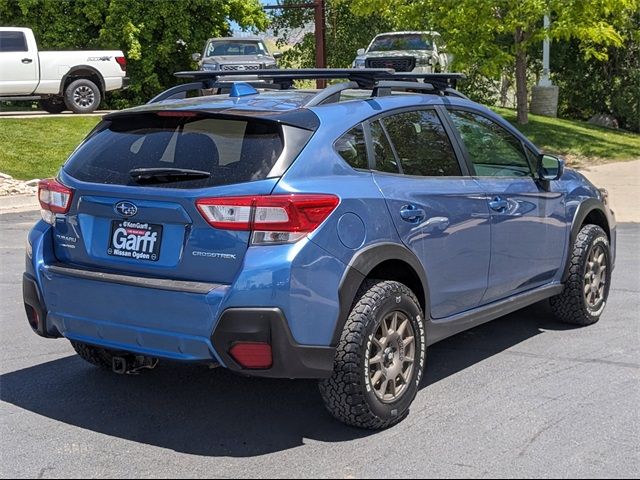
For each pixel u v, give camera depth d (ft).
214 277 12.82
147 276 13.34
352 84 15.34
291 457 13.07
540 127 71.15
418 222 14.75
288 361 12.63
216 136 13.58
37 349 19.01
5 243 32.71
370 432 14.03
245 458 13.06
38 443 13.71
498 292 17.48
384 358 13.93
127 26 82.94
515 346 19.12
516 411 14.96
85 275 13.73
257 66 73.46
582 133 72.08
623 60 86.22
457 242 15.79
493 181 17.22
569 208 19.70
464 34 56.95
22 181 47.21
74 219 14.26
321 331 12.94
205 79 17.02
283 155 13.10
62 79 65.87
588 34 56.29
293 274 12.53
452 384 16.47
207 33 88.74
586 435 13.84
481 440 13.65
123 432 14.19
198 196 12.79
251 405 15.43
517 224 17.63
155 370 17.48
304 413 14.99
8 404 15.52
